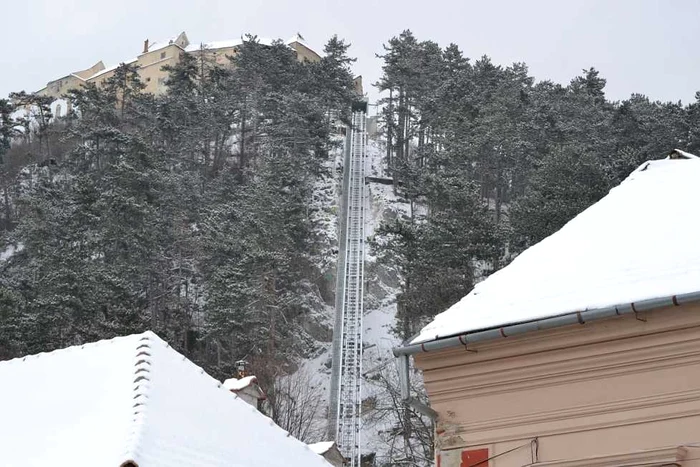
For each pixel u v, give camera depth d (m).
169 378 23.80
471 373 14.83
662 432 13.28
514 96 118.50
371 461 59.91
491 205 106.75
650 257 14.61
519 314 14.45
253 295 76.69
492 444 14.41
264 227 87.56
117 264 83.62
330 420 65.19
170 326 80.06
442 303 67.44
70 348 25.69
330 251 99.06
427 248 71.50
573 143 99.19
